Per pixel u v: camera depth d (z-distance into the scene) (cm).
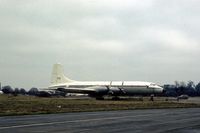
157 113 4866
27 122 3297
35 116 4159
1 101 8244
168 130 2666
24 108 5703
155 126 2984
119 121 3484
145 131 2581
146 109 6059
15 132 2467
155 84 10450
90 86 11281
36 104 7069
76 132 2486
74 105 6919
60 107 6169
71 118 3834
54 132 2483
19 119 3681
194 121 3553
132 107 6512
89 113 4791
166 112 5128
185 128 2836
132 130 2641
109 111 5328
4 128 2736
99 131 2556
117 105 7138
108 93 10581
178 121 3538
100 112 5041
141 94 10456
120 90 10462
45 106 6400
